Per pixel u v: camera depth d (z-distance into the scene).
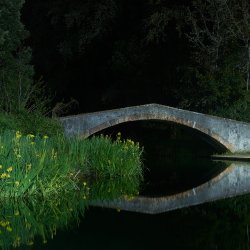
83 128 21.67
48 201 13.39
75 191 14.70
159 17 27.91
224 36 27.62
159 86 30.84
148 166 21.41
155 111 23.23
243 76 27.48
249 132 24.23
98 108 33.53
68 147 16.08
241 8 27.56
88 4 29.91
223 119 24.00
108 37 31.75
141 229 10.94
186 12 28.23
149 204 13.66
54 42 33.16
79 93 34.12
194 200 14.34
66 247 9.70
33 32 33.72
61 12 30.98
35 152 13.88
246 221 11.77
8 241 10.11
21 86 21.97
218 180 17.91
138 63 30.02
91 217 11.99
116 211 12.66
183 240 10.13
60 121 20.55
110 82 33.09
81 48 30.27
